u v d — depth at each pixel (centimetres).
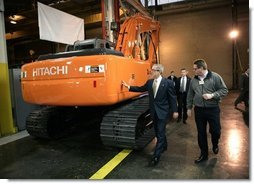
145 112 431
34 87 417
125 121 392
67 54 406
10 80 605
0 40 574
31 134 507
